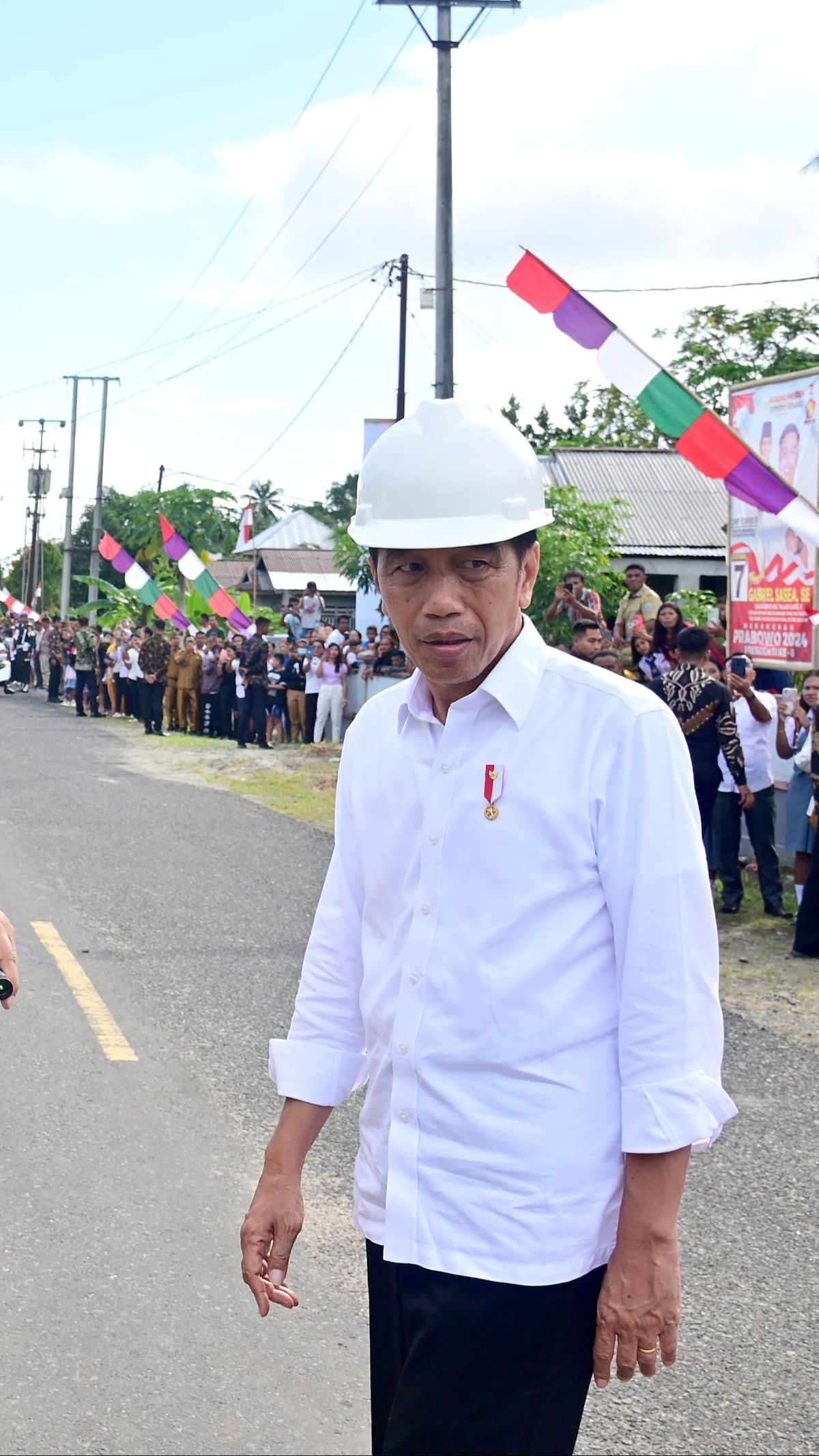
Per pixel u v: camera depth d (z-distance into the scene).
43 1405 3.04
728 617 10.34
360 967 1.96
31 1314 3.42
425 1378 1.71
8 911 8.07
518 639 1.76
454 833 1.73
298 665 19.47
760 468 8.23
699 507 26.34
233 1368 3.23
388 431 1.79
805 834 8.24
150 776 15.60
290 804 13.53
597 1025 1.69
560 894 1.68
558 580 16.64
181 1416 3.02
